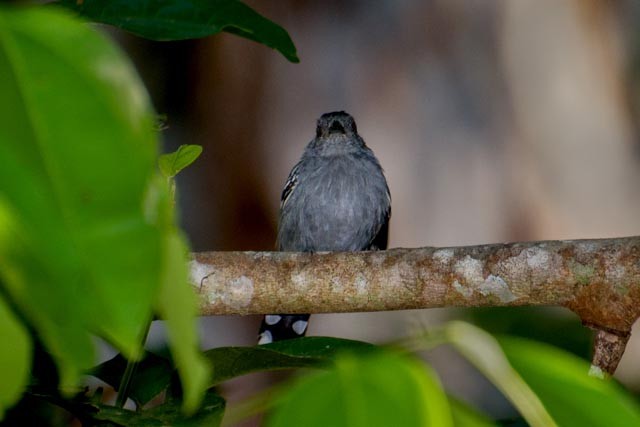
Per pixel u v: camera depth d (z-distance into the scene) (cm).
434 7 1886
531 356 250
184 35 664
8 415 565
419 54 1897
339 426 229
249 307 880
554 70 1891
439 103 1898
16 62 216
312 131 1889
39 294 214
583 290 793
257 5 1886
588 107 1888
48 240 212
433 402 231
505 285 823
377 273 862
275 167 1895
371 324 1889
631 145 1888
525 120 1897
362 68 1895
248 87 1897
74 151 213
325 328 1884
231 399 1741
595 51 1883
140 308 213
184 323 221
